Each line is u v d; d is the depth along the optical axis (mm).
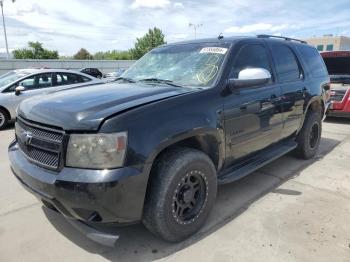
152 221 2773
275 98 4082
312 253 2818
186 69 3646
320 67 5602
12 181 4449
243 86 3355
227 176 3514
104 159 2424
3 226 3285
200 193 3104
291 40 5117
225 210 3582
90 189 2379
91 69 27984
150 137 2584
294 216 3439
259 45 4125
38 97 3295
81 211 2512
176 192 2820
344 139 6730
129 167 2484
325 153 5715
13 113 8523
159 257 2799
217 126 3162
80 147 2443
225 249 2891
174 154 2855
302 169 4871
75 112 2582
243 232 3148
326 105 5715
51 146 2588
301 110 4785
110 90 3197
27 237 3098
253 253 2830
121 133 2459
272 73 4199
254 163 3920
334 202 3766
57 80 9203
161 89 3145
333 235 3082
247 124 3613
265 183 4328
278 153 4352
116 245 2963
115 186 2410
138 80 3789
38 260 2770
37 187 2643
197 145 3180
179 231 2924
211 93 3193
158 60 4074
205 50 3791
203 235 3104
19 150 3104
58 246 2959
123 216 2543
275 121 4148
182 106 2891
